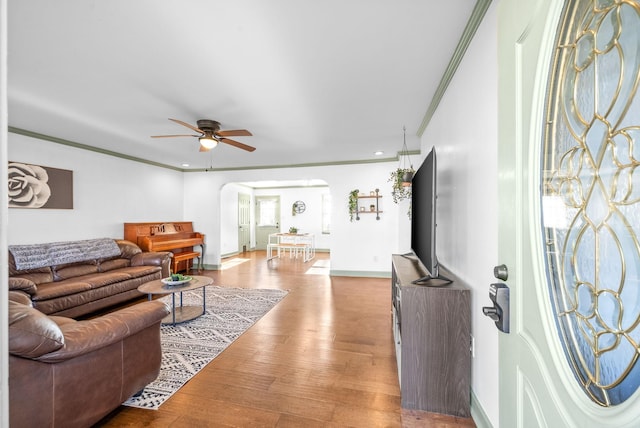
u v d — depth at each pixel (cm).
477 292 159
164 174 580
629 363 53
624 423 50
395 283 263
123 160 482
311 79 221
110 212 457
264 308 357
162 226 544
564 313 71
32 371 124
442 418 166
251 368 217
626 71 54
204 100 258
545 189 76
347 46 180
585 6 65
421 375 172
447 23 160
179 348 249
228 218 818
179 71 208
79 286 314
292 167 579
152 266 430
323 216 924
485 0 138
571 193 69
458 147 194
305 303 379
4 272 49
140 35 167
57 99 255
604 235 60
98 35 167
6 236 49
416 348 172
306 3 143
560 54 71
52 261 338
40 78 217
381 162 536
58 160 380
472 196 166
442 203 244
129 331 162
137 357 173
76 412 139
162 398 181
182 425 158
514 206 87
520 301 85
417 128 343
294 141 404
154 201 552
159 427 157
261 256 827
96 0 139
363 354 239
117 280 360
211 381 200
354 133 364
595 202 63
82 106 270
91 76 215
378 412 170
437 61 197
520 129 84
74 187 400
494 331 138
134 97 251
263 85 230
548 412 71
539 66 75
